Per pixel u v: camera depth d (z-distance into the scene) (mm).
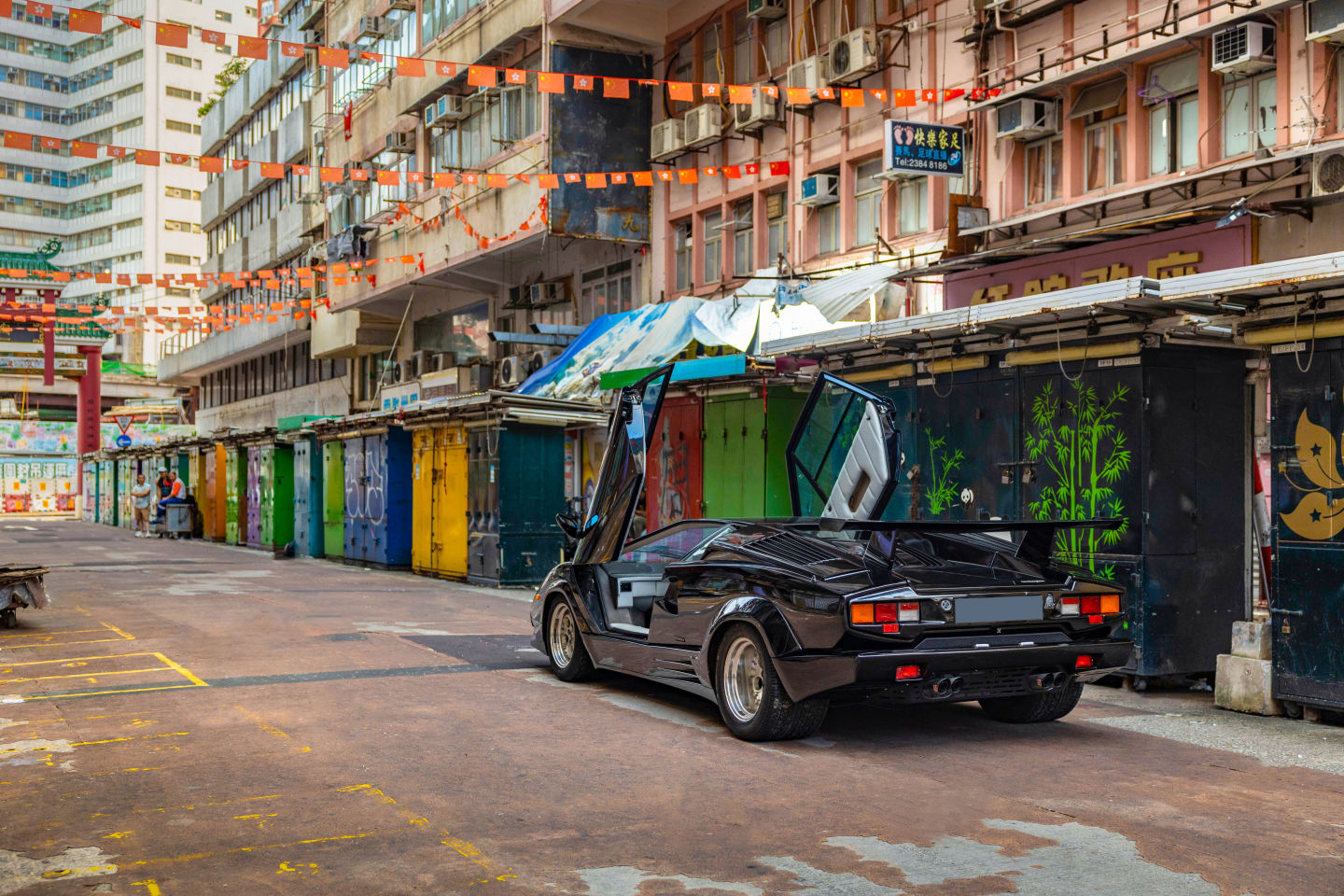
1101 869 4355
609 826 4859
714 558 7102
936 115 15094
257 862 4371
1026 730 6988
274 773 5727
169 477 35250
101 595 15031
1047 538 6723
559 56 20734
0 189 97062
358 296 30094
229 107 45625
